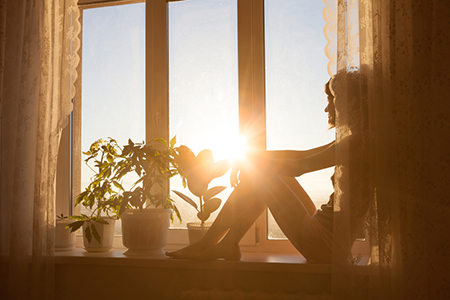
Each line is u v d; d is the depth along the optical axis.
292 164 1.46
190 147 1.94
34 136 1.72
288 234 1.48
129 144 1.72
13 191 1.66
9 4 1.77
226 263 1.51
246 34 1.88
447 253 1.26
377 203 1.32
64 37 1.74
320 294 1.39
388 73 1.36
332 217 1.48
